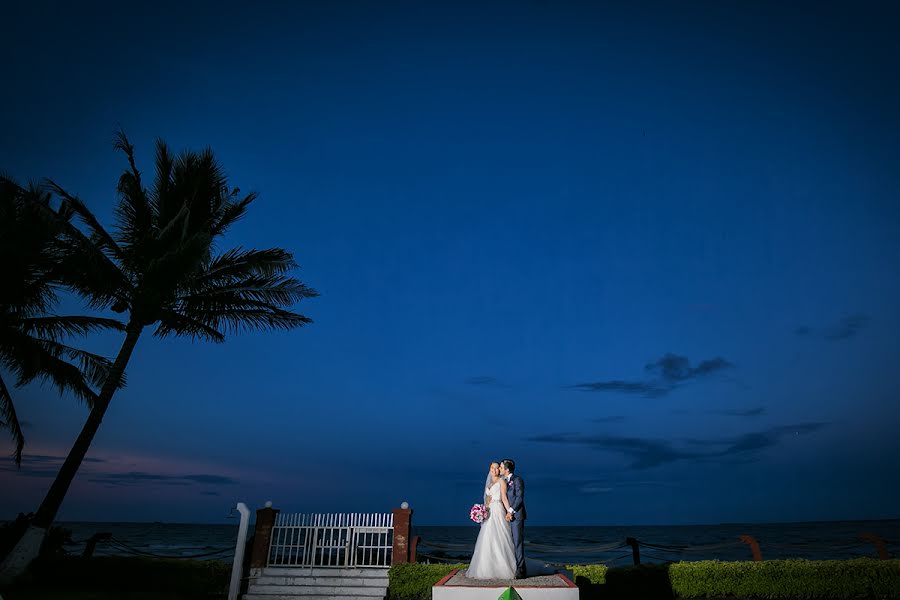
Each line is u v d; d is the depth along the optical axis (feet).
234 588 46.96
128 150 64.18
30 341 55.47
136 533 440.45
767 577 48.01
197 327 67.77
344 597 51.21
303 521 56.24
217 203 69.05
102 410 58.13
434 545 57.06
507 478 36.63
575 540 329.11
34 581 52.85
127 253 63.41
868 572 46.47
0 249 50.83
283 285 67.36
